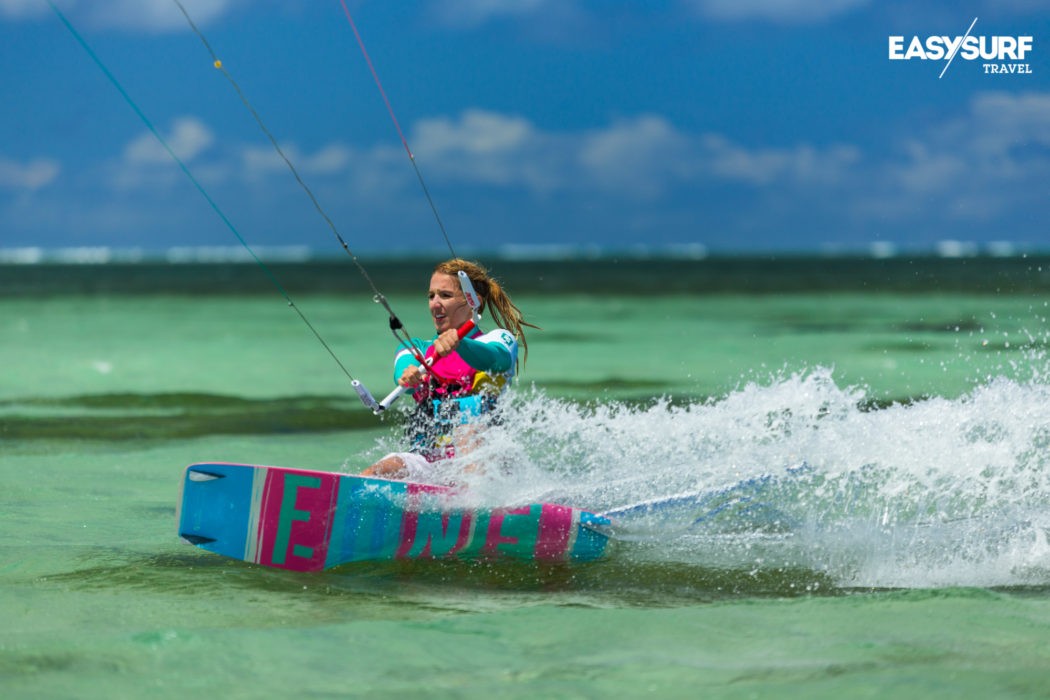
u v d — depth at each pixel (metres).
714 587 16.66
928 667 12.58
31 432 33.53
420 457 19.59
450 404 19.86
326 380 49.97
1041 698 11.57
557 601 15.98
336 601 15.91
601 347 66.75
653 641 13.72
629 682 12.20
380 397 43.75
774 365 54.47
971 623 14.21
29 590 16.20
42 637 13.79
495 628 14.34
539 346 67.94
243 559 18.14
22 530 20.56
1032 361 52.19
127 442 32.12
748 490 20.23
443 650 13.39
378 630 14.27
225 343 69.88
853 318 93.62
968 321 85.94
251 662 12.89
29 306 115.88
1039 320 85.69
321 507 18.12
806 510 20.02
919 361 53.94
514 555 18.48
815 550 18.28
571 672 12.55
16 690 11.88
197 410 39.19
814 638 13.75
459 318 20.22
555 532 18.47
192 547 19.30
